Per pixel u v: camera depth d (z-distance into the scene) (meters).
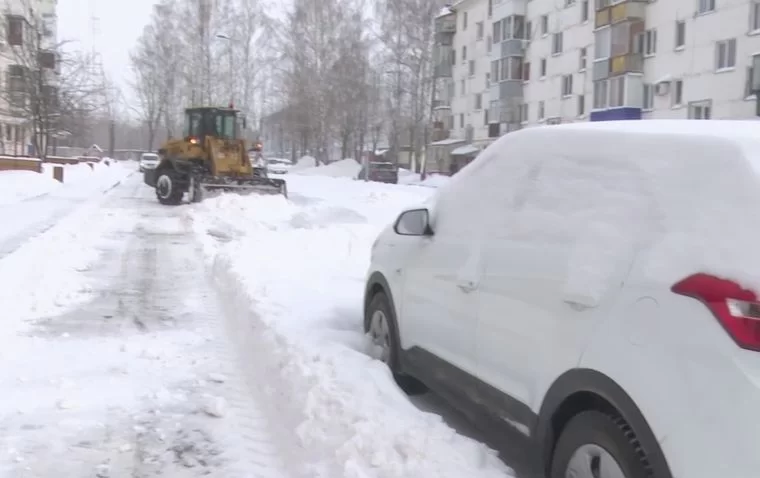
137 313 7.47
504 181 4.12
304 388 4.72
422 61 46.75
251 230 14.49
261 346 5.97
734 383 2.43
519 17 46.50
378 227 14.83
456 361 4.20
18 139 55.88
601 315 3.01
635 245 2.99
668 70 32.19
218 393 5.15
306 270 9.62
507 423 3.66
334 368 4.96
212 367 5.71
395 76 50.28
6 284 8.35
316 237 12.84
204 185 20.73
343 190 31.27
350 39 55.56
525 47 46.56
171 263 10.66
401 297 5.07
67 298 8.04
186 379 5.43
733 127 3.05
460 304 4.15
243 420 4.68
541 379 3.35
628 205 3.12
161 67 67.62
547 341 3.31
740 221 2.62
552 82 43.16
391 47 48.53
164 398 5.04
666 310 2.71
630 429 2.82
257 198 20.00
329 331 6.12
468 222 4.36
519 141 4.14
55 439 4.36
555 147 3.76
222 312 7.61
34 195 23.06
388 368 5.10
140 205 21.09
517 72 46.88
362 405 4.31
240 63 57.06
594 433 2.98
